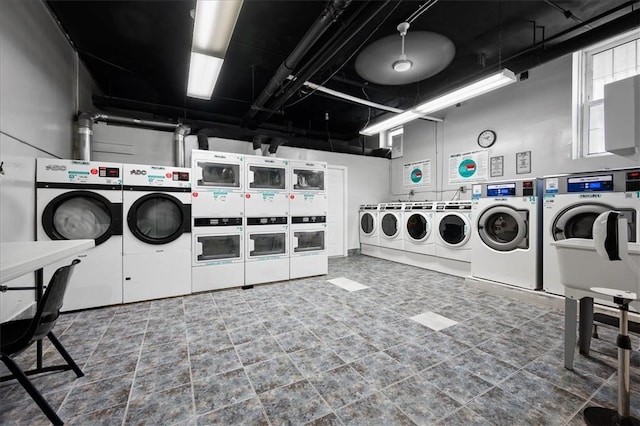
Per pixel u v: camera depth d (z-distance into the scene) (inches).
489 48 145.7
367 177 254.1
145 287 121.1
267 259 150.7
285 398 58.4
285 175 158.1
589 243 58.9
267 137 199.0
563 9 116.6
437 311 107.9
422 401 57.2
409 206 196.7
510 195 124.8
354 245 247.6
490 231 136.2
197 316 104.2
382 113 230.2
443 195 212.4
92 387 62.2
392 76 145.0
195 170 133.7
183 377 66.0
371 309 110.6
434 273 173.9
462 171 198.1
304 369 69.2
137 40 134.9
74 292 108.4
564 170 146.4
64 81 130.1
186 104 207.3
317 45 138.3
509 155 170.7
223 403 56.9
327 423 51.4
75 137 141.8
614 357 73.8
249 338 86.0
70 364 65.4
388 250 217.9
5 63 86.3
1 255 46.1
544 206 114.0
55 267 105.9
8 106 87.7
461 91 126.3
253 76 167.9
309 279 159.6
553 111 150.5
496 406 55.6
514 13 119.2
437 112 213.6
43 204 103.5
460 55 151.8
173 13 116.5
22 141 95.4
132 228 118.1
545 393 59.4
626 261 46.8
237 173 144.7
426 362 72.0
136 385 62.9
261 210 150.2
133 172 119.3
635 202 91.0
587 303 74.3
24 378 49.1
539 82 156.2
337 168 237.3
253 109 175.3
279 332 90.1
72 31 129.0
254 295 129.8
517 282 122.6
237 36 134.5
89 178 111.2
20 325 59.4
